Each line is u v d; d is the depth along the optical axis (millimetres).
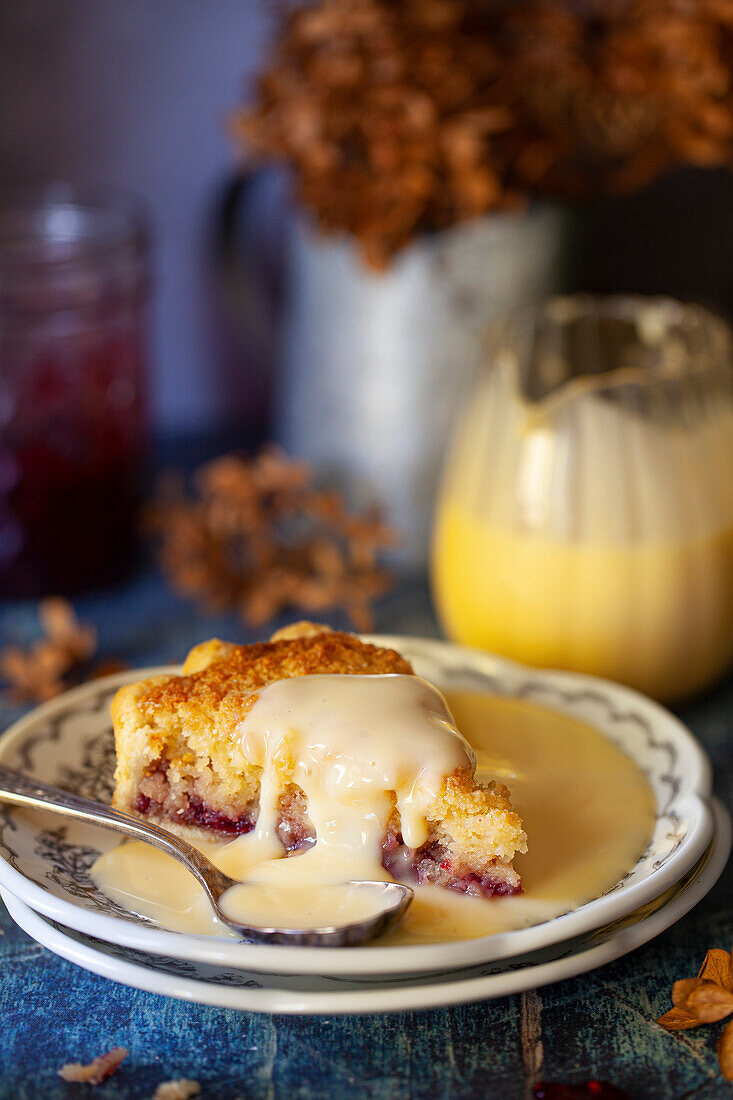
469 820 537
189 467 843
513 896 540
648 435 638
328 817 542
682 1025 523
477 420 670
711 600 649
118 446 755
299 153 708
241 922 522
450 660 641
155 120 831
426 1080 511
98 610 749
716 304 854
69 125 825
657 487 637
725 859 562
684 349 684
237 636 727
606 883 544
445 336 724
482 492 662
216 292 864
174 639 724
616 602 642
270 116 720
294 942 514
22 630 731
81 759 596
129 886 545
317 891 532
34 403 727
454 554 674
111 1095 506
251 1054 519
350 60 691
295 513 763
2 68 807
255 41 821
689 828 552
